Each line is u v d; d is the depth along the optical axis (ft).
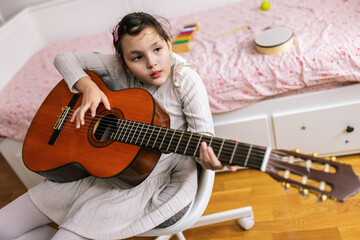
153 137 3.01
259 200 4.95
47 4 7.18
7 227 3.47
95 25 7.39
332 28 4.93
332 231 4.29
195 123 3.34
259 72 4.66
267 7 6.08
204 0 6.91
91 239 3.16
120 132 3.18
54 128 3.65
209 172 3.40
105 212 3.15
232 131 5.12
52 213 3.53
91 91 3.56
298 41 4.85
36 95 5.49
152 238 4.85
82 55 4.02
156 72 3.31
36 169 3.43
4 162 7.16
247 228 4.57
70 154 3.35
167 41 3.46
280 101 4.79
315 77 4.51
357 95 4.58
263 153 2.56
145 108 3.28
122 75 3.99
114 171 3.03
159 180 3.39
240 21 6.03
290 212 4.66
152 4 7.04
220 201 5.11
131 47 3.21
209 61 5.09
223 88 4.78
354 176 2.28
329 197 2.25
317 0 5.87
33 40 7.42
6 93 5.82
